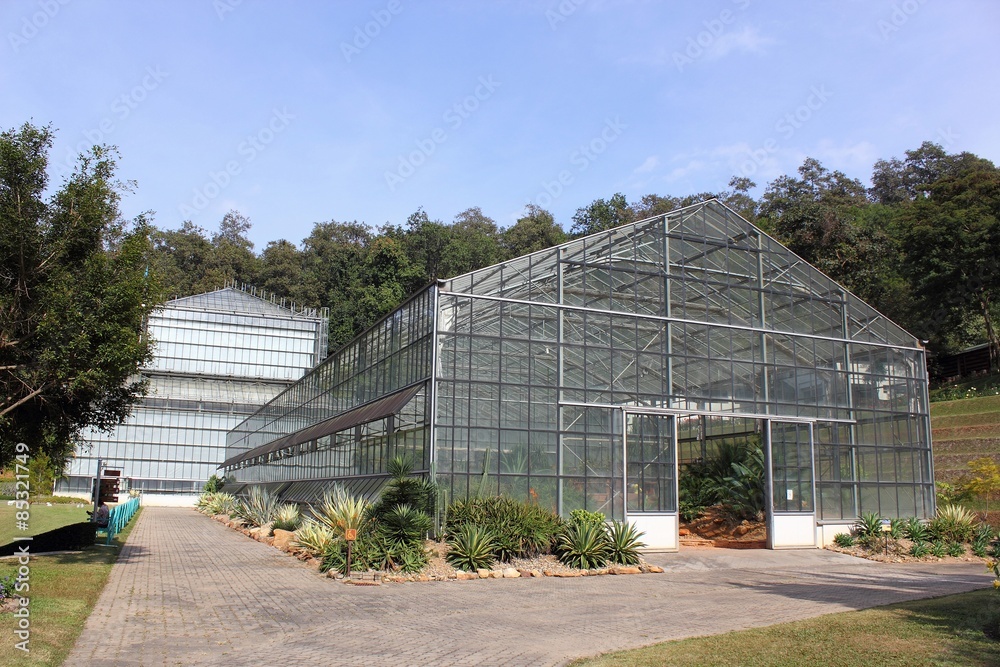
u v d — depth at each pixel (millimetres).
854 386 29844
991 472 35031
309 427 41656
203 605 14398
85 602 13758
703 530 32531
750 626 12633
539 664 9992
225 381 72375
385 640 11477
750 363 28188
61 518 40469
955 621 12500
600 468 24812
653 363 26578
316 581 18078
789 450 28016
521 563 20688
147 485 66688
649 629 12461
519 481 23625
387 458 26453
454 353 23797
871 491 29219
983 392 54562
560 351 25219
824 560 24750
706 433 37125
